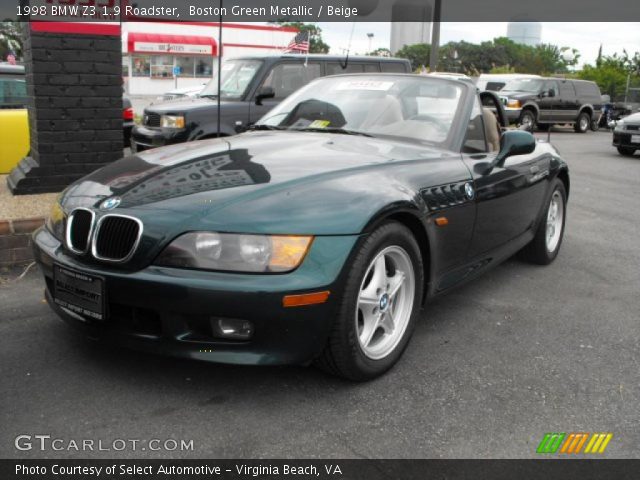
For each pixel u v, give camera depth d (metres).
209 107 7.85
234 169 2.86
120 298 2.51
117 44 5.30
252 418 2.50
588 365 3.15
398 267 2.93
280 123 3.98
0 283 3.99
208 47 35.53
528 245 4.88
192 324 2.47
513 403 2.73
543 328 3.63
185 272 2.43
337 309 2.54
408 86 3.93
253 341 2.46
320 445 2.34
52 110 5.15
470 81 4.08
